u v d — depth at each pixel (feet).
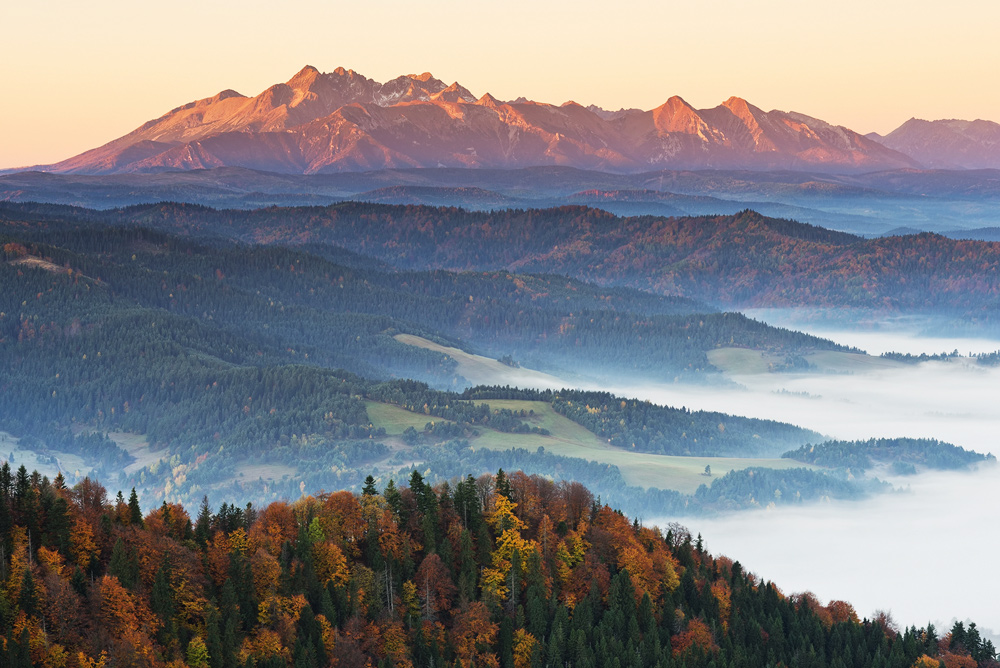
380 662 599.98
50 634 554.46
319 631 609.42
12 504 635.66
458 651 629.10
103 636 556.10
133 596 581.53
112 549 623.36
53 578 569.23
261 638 590.55
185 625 590.14
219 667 572.10
